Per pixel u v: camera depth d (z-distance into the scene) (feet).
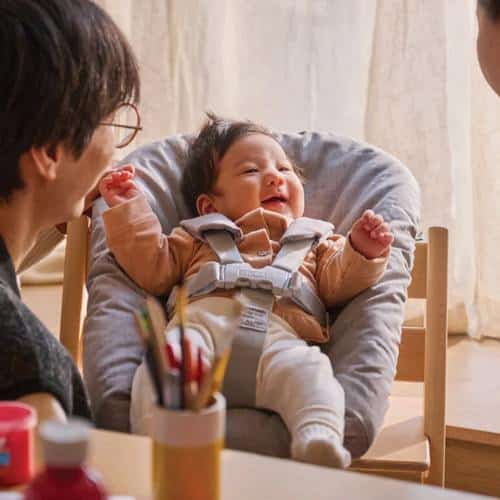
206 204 5.36
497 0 3.09
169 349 2.45
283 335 4.41
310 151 5.47
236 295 4.59
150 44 7.48
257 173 5.25
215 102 7.56
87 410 3.11
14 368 2.78
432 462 4.70
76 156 3.27
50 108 3.07
